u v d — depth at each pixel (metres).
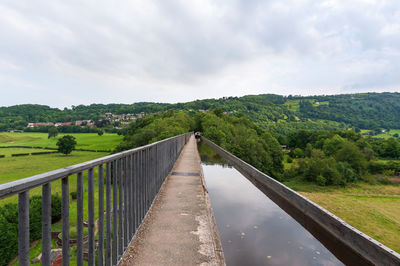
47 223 1.36
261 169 49.44
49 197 1.37
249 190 5.85
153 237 3.14
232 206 4.46
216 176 7.96
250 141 53.69
